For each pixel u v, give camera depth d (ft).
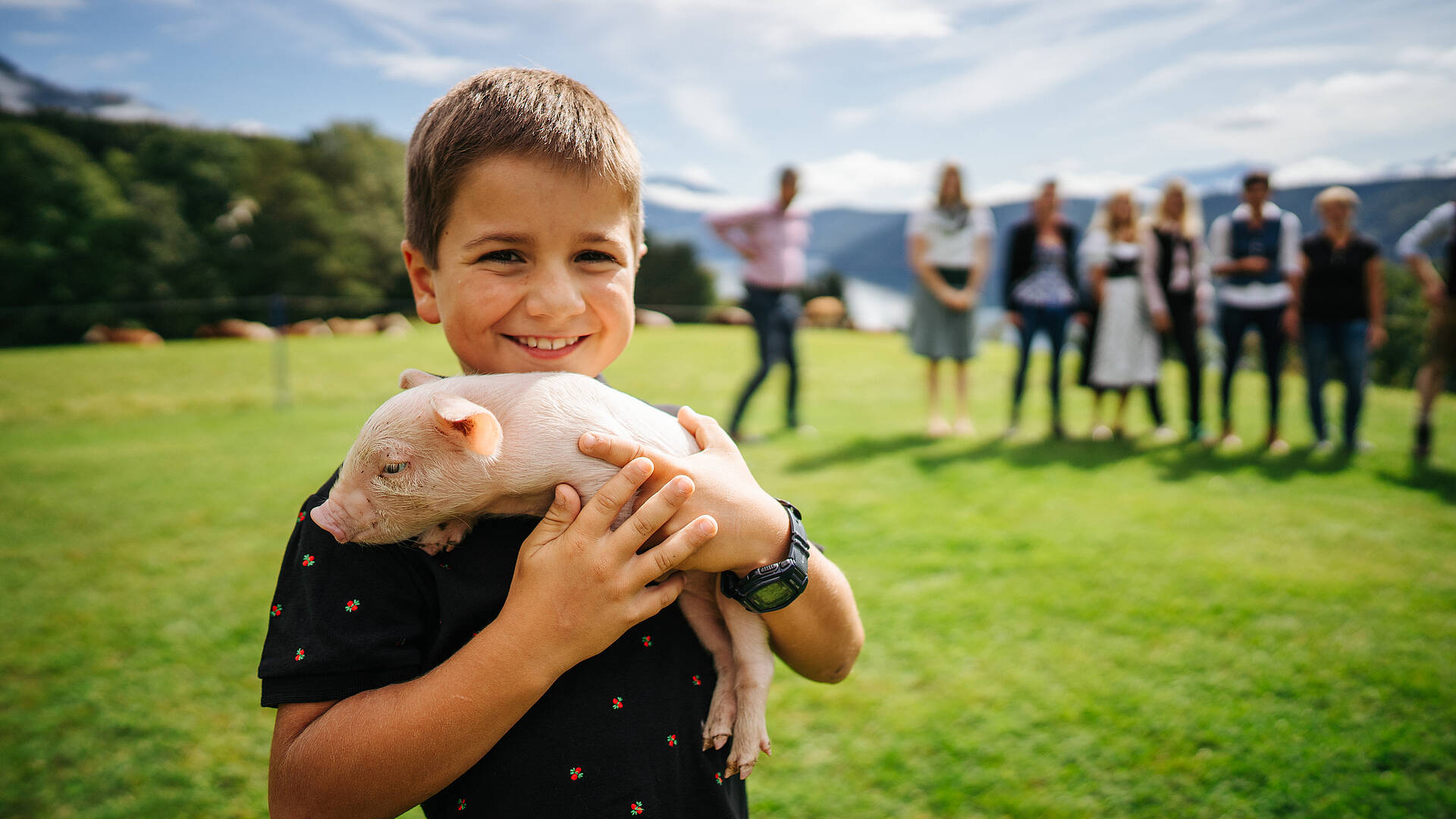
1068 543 15.94
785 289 25.70
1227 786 8.89
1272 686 10.76
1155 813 8.50
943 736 9.85
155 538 17.72
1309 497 18.93
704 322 100.73
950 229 25.36
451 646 3.67
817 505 18.42
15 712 10.87
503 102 3.70
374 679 3.51
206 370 48.37
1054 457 22.98
